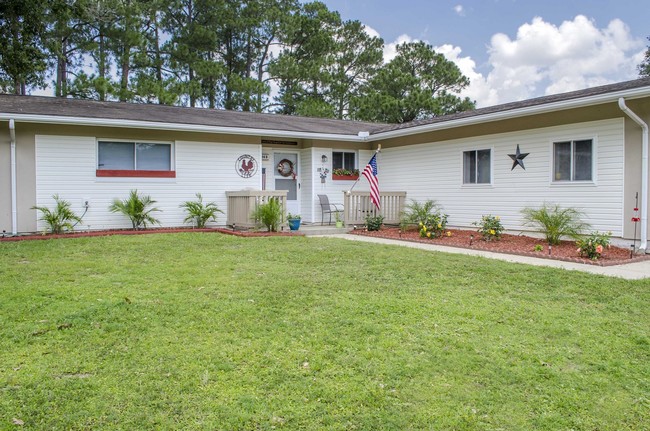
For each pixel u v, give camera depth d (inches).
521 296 217.0
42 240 388.8
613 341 161.6
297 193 576.7
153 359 142.9
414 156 537.6
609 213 363.9
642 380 133.6
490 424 111.7
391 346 155.2
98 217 457.1
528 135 419.8
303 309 194.2
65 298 206.5
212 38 1093.8
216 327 171.3
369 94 1179.3
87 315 181.8
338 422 111.1
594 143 372.2
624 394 126.2
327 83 1218.6
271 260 303.6
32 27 601.6
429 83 1270.9
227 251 339.3
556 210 382.6
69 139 442.3
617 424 112.4
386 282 242.4
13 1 561.9
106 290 221.1
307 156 565.9
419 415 114.5
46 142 433.4
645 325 178.4
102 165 460.8
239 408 116.3
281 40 1232.2
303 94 1228.5
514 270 270.2
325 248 352.8
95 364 138.9
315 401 120.3
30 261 294.8
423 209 479.8
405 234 460.4
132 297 209.3
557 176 398.9
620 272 273.0
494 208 450.9
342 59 1320.1
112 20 924.6
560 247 362.6
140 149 477.1
